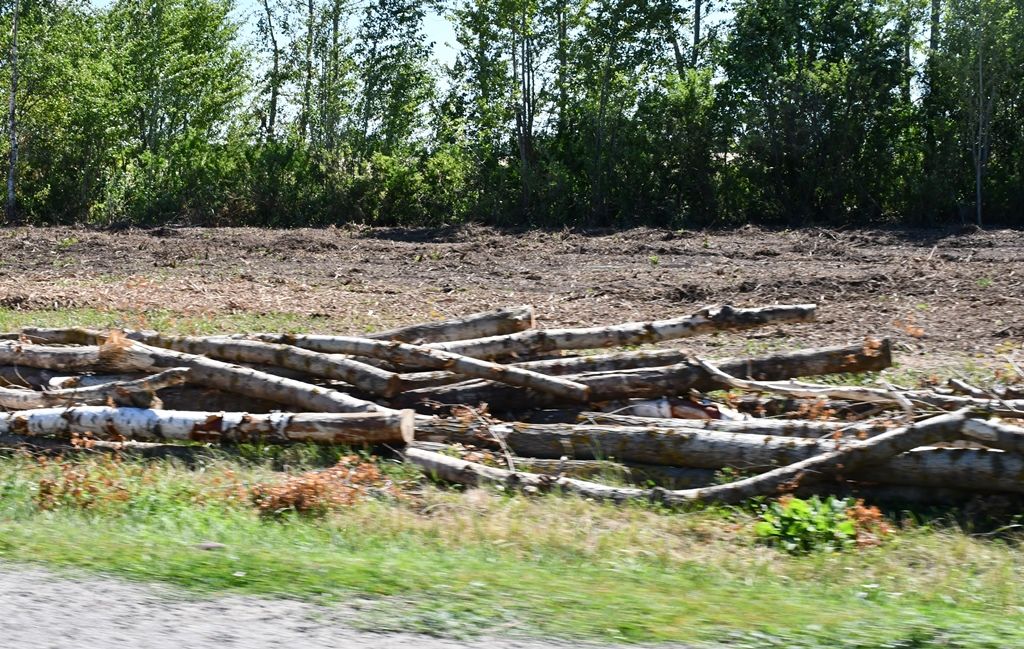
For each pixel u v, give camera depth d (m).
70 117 40.84
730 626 4.81
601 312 18.02
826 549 6.98
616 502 8.02
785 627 4.81
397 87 46.44
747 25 38.19
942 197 33.31
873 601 5.82
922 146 34.16
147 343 10.75
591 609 5.02
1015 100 34.09
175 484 8.56
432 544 7.03
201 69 51.97
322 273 23.75
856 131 34.38
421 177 38.34
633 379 9.62
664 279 21.59
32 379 10.88
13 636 4.59
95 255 26.98
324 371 10.12
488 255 26.73
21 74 39.97
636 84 37.56
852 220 34.62
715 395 10.22
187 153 40.81
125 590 5.25
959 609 5.66
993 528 7.71
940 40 34.19
